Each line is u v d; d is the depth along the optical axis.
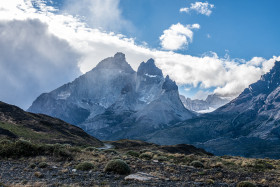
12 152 27.12
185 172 24.28
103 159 28.59
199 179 21.55
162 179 20.80
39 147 29.23
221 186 19.52
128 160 29.44
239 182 20.12
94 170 22.64
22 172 20.86
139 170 24.09
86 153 32.00
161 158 34.62
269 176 24.16
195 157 37.25
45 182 17.75
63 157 27.58
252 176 23.80
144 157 35.72
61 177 19.66
